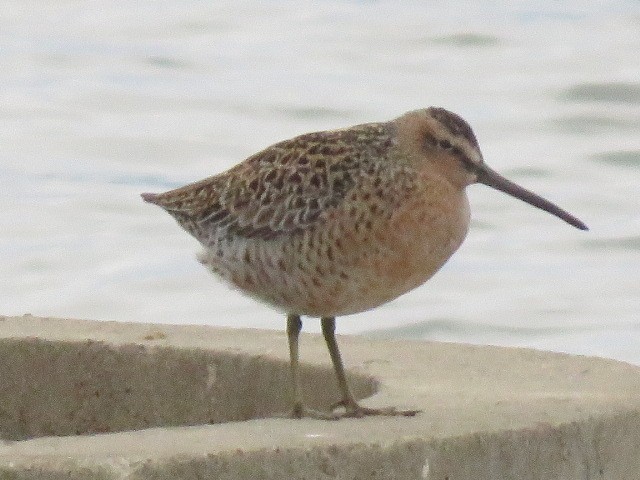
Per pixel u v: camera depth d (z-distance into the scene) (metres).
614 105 31.03
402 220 12.09
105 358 13.25
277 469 10.27
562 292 23.36
